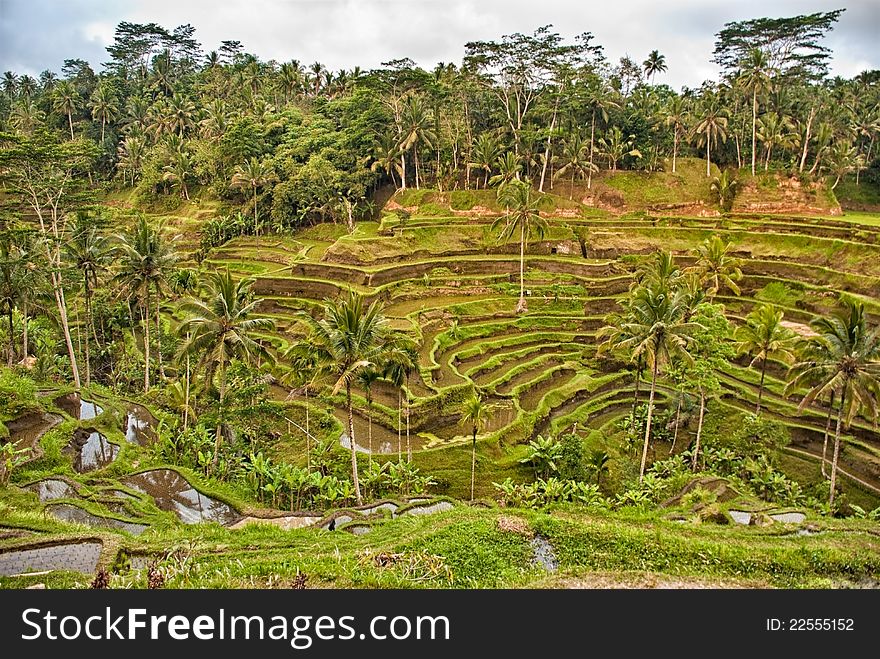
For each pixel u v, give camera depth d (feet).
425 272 236.63
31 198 152.25
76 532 76.95
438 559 67.77
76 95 362.74
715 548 72.59
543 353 193.47
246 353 121.39
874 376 114.42
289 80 387.96
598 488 128.26
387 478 119.85
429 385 156.35
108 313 209.87
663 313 122.31
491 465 132.16
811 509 110.63
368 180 299.38
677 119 308.19
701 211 288.51
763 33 308.60
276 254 271.49
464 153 304.50
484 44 290.15
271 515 100.42
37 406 126.72
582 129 319.06
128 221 267.80
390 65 288.51
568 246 261.24
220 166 325.01
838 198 336.08
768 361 178.40
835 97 354.13
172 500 105.70
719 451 141.38
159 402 157.58
